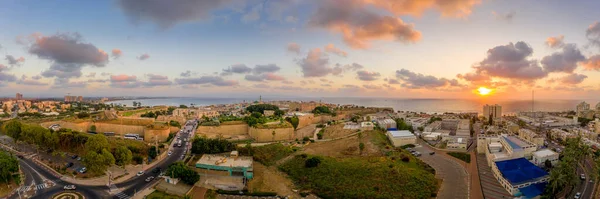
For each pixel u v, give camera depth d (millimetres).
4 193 132625
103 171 157250
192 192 140500
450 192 138875
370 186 143125
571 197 133375
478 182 151125
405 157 177750
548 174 146875
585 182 150375
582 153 164500
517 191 135000
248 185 149750
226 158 174375
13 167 142000
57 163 171000
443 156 197500
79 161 174250
